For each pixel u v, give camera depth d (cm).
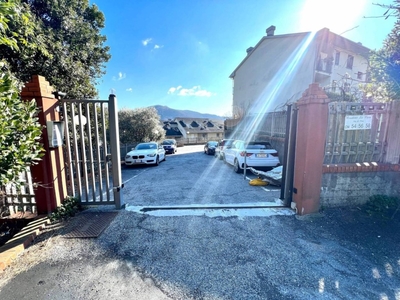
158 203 424
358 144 362
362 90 628
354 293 185
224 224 320
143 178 696
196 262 229
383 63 410
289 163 376
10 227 338
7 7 198
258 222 326
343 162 364
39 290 188
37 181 333
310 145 335
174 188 548
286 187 383
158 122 2002
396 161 364
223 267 221
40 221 318
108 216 351
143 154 959
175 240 275
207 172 786
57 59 578
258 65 1847
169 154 1650
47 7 627
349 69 1641
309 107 328
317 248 256
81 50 723
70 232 297
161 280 201
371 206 347
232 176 704
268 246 260
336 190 361
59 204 352
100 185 386
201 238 280
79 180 384
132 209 383
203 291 187
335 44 1484
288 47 1563
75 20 708
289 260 232
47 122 327
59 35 625
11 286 193
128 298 179
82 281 200
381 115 362
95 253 246
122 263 227
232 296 181
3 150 203
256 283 197
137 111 1778
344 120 354
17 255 240
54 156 345
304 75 1464
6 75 211
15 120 213
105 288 191
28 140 231
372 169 360
